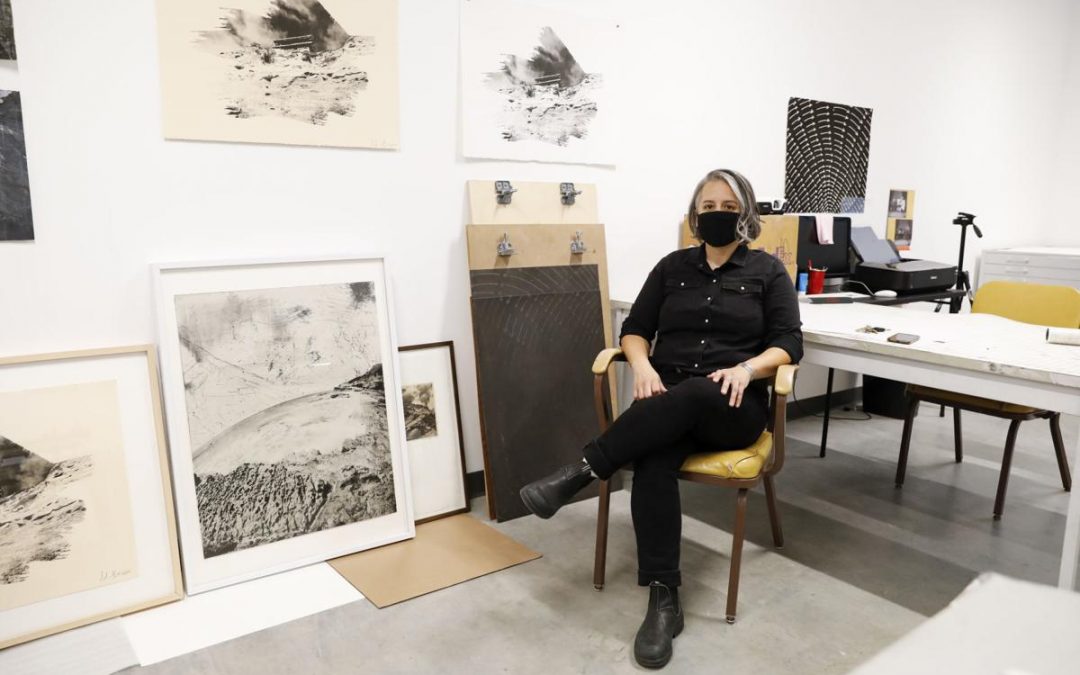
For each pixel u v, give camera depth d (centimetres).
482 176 256
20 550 175
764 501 270
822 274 339
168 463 196
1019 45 474
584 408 267
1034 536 243
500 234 252
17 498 175
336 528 219
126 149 190
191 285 199
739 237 211
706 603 196
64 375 182
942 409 387
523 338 254
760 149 347
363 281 227
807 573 214
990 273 491
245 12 201
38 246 181
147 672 164
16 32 172
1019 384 167
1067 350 184
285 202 217
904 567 219
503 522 246
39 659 169
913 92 416
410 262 244
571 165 279
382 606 191
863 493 279
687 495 275
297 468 213
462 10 243
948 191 455
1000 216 500
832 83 373
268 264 210
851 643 178
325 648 173
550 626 184
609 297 294
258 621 185
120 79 187
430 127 242
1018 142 495
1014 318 274
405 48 233
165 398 195
